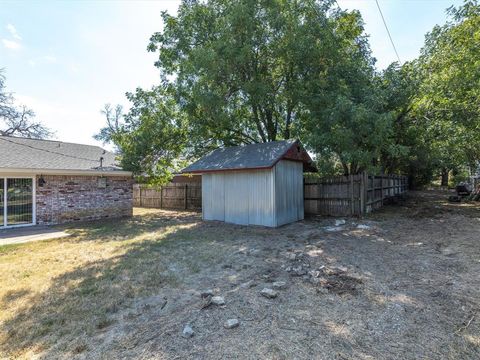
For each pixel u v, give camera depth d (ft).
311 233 24.89
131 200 42.68
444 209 36.65
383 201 42.06
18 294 12.57
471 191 50.24
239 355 7.81
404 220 29.48
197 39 39.81
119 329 9.47
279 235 24.45
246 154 32.32
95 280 14.20
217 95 34.53
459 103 34.71
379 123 26.99
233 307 10.73
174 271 15.42
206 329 9.20
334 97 30.58
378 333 8.72
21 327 9.76
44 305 11.43
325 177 35.81
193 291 12.55
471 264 14.99
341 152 30.19
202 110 38.68
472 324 9.14
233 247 20.51
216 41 34.01
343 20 36.52
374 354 7.72
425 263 15.43
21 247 21.79
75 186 36.55
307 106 33.94
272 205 28.19
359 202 33.27
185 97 39.17
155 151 42.86
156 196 56.95
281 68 38.40
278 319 9.73
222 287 12.92
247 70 36.42
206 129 42.29
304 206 37.58
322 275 13.96
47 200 34.09
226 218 32.42
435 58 38.93
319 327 9.14
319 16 33.27
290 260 16.84
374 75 34.42
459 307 10.30
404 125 38.68
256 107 39.86
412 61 38.83
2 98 71.20
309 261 16.48
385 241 20.93
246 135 44.57
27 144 40.29
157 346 8.36
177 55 40.91
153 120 41.96
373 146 30.89
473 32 32.27
